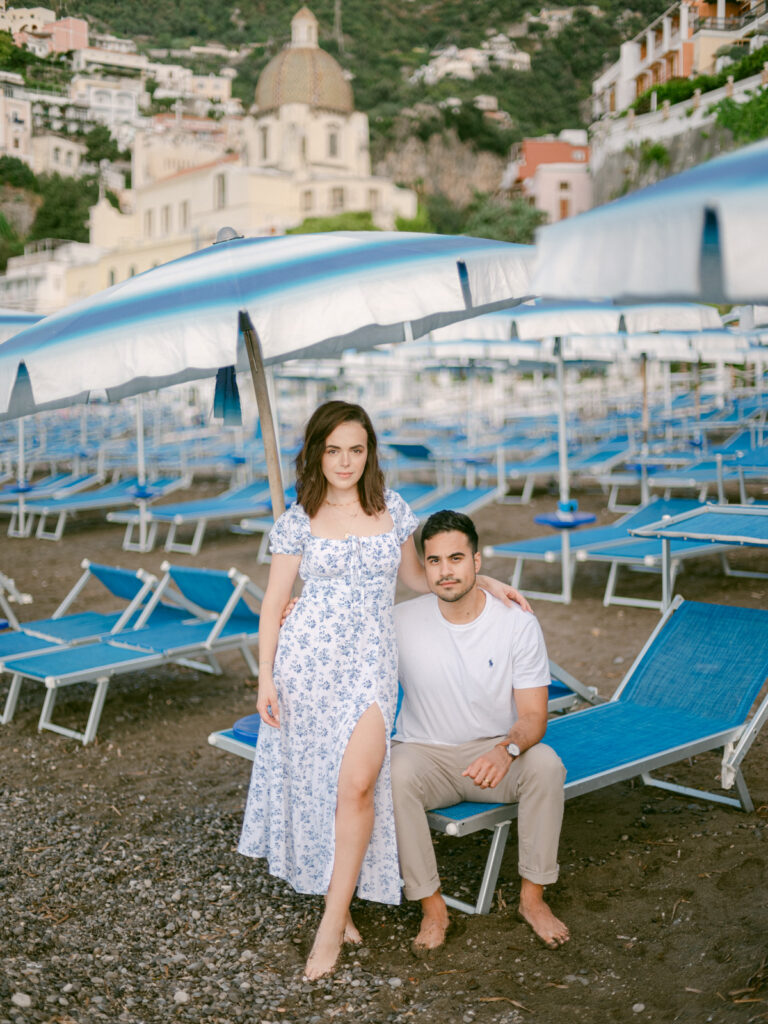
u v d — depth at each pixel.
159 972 2.73
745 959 2.56
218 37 135.75
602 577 8.09
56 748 4.74
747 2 58.00
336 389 20.86
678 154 46.91
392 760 2.82
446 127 102.56
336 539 2.81
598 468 11.62
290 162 86.00
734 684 3.64
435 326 3.91
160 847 3.56
